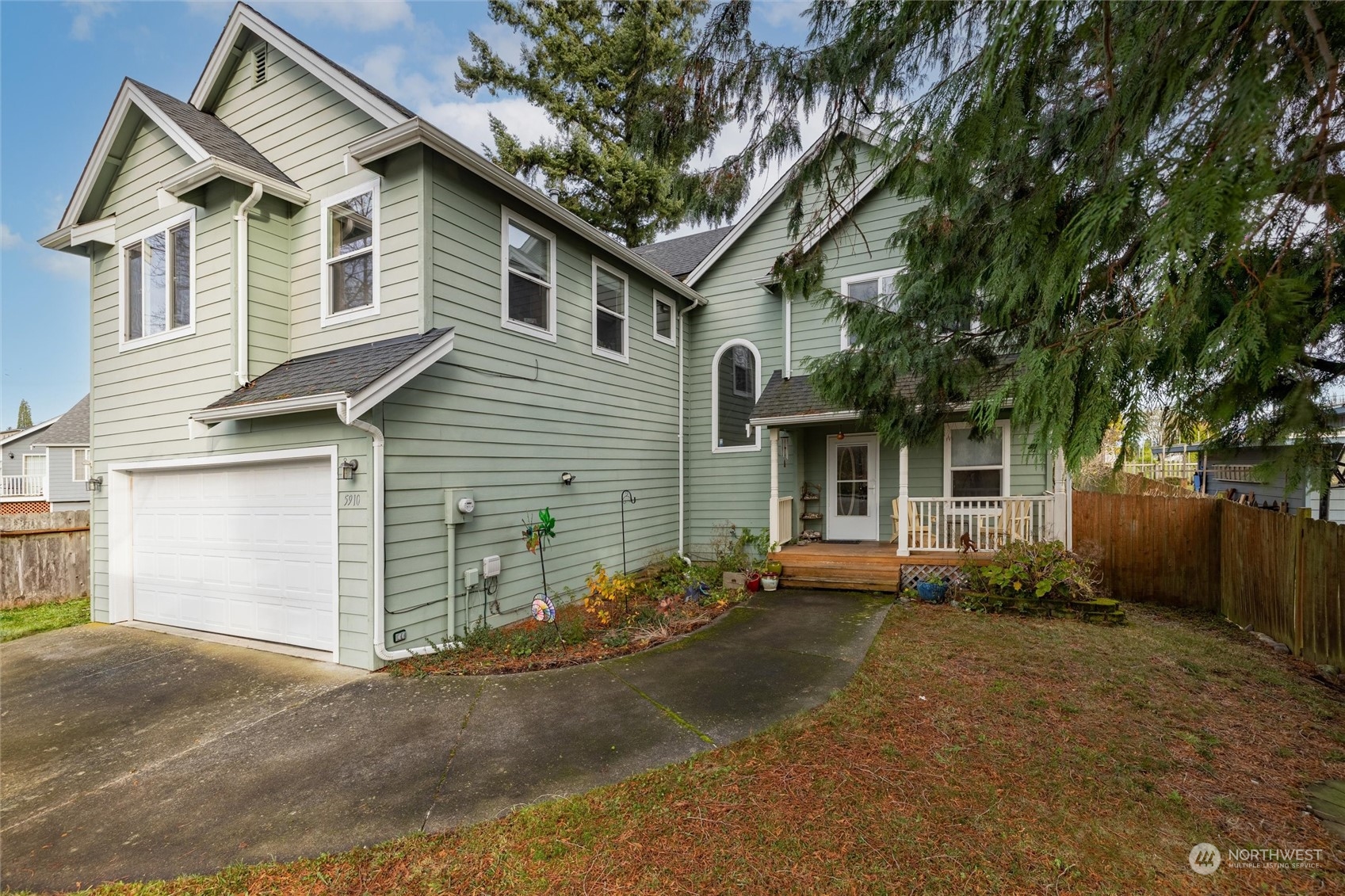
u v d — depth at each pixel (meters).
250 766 3.69
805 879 2.56
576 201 15.52
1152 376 2.03
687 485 11.30
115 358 7.70
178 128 6.50
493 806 3.18
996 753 3.62
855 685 4.73
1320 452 1.72
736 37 3.25
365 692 4.81
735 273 10.97
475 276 6.46
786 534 9.63
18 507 21.73
